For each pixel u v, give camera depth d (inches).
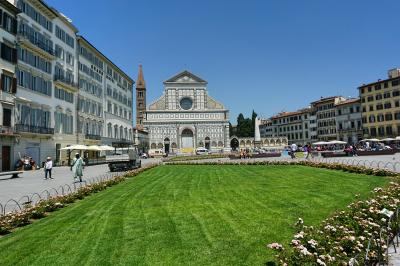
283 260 298.5
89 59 2822.3
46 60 2107.5
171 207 591.5
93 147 2256.4
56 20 2256.4
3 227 481.4
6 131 1649.9
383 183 757.3
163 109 4926.2
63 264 339.6
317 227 398.9
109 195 773.3
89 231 454.9
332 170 1108.5
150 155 4234.7
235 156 2773.1
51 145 2145.7
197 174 1248.2
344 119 4530.0
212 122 4921.3
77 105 2551.7
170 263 328.8
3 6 1675.7
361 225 375.2
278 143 5265.8
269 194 684.1
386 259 303.3
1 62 1651.1
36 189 955.3
